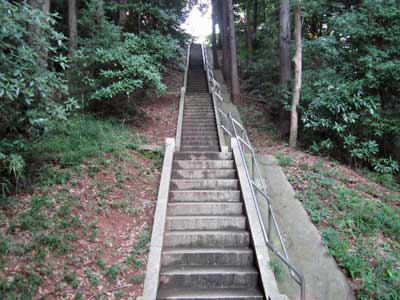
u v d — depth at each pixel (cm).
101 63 839
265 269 404
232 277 407
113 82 837
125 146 708
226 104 1272
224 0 1709
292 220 529
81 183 541
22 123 486
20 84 405
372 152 703
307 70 926
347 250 460
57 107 512
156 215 492
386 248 468
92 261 407
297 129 847
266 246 440
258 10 2006
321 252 464
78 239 432
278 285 411
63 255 405
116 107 909
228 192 562
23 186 498
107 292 370
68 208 472
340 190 599
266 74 1388
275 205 567
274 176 646
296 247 480
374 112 710
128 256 422
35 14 446
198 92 1388
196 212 532
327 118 754
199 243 472
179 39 1528
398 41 716
